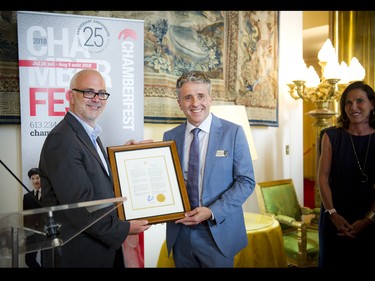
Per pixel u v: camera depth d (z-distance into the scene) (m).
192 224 1.55
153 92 2.60
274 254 2.30
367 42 4.11
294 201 3.15
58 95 2.15
